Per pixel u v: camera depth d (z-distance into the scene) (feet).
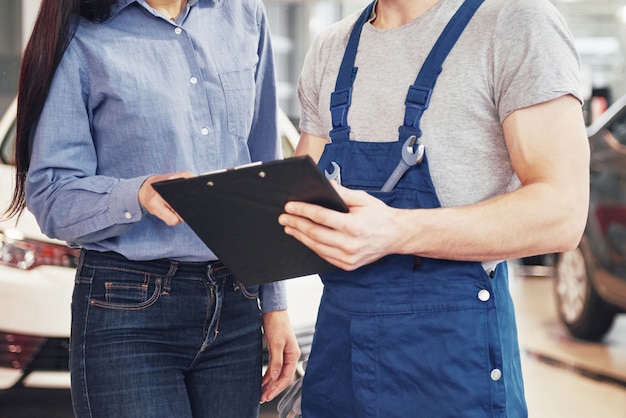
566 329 16.14
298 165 3.84
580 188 4.36
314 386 5.00
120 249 5.31
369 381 4.63
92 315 5.31
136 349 5.30
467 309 4.52
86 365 5.29
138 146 5.40
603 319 15.26
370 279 4.66
